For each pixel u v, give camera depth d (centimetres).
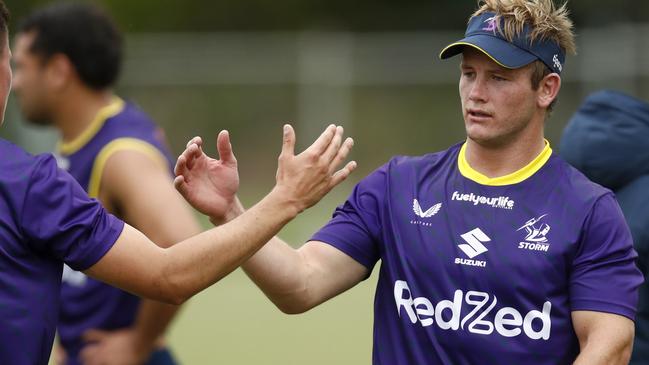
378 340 1262
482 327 1198
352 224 1297
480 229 1222
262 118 5562
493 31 1219
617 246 1198
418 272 1232
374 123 5559
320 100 5541
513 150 1245
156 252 1076
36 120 1686
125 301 1616
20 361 1045
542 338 1191
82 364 1625
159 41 5675
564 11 1252
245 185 5622
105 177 1600
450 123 5578
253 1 8019
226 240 1085
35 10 1705
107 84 1667
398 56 5559
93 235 1065
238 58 5553
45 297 1064
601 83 5381
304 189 1120
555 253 1195
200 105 5572
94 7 1692
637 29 5381
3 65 1089
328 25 7969
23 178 1053
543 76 1235
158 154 1620
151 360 1686
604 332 1171
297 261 1260
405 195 1274
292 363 2808
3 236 1036
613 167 1513
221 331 3181
